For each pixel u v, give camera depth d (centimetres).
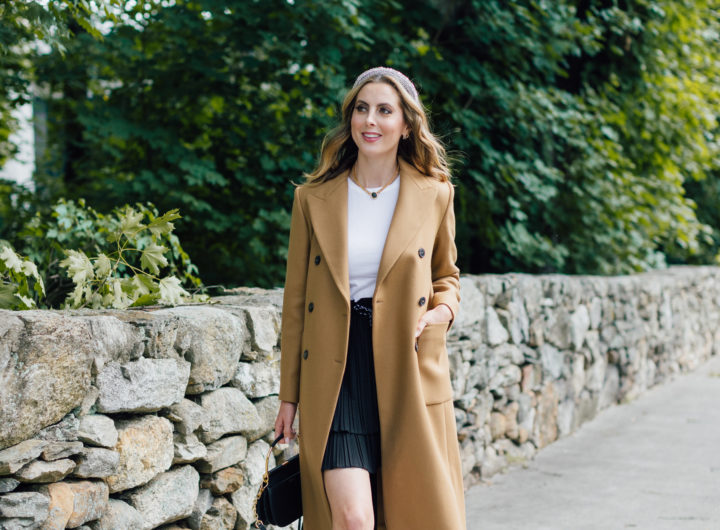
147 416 234
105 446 213
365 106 226
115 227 388
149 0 534
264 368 288
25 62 563
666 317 816
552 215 724
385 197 228
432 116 628
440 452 221
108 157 619
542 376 534
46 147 684
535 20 632
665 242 918
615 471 470
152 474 232
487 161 634
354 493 205
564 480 452
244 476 277
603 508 398
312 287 223
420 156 234
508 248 657
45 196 611
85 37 539
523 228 670
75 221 381
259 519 235
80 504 204
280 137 591
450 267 240
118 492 227
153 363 232
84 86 605
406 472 215
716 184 1167
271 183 587
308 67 580
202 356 254
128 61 571
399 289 219
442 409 225
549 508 398
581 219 727
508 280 491
